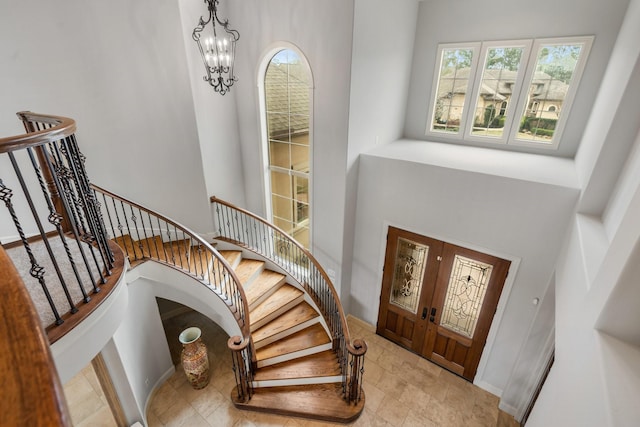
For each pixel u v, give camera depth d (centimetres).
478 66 475
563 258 310
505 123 478
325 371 422
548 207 337
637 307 151
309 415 387
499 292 401
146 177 471
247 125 538
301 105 476
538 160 425
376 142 491
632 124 259
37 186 391
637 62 247
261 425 391
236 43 490
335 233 493
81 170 221
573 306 222
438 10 483
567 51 415
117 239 481
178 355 518
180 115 462
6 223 389
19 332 57
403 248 469
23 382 49
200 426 396
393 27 448
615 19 376
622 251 159
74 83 393
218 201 526
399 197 441
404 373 471
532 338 377
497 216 372
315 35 405
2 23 343
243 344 364
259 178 564
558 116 440
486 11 450
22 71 362
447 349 473
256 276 520
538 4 415
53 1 360
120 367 359
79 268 244
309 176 487
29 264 249
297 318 478
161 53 426
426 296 469
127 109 431
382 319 530
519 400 405
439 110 531
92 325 207
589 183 292
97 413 421
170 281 433
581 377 170
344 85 402
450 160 423
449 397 436
